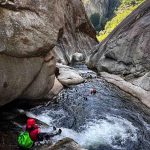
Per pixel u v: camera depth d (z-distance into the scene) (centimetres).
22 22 1294
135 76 2130
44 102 1641
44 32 1433
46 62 1547
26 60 1341
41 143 1109
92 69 2817
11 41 1209
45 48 1452
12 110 1418
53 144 1079
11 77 1240
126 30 2489
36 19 1398
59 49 3419
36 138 1084
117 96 1889
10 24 1220
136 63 2170
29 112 1476
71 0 4181
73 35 4031
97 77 2398
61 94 1828
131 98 1877
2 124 1242
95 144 1219
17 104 1454
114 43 2502
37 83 1486
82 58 3553
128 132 1355
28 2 1363
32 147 1064
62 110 1567
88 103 1705
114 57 2447
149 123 1494
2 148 1028
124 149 1205
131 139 1292
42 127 1281
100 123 1429
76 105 1661
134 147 1230
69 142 1080
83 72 2594
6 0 1218
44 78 1544
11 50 1212
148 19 2312
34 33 1360
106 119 1482
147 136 1342
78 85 2077
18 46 1251
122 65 2336
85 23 4450
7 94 1253
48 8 1515
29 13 1366
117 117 1520
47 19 1484
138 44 2219
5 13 1213
